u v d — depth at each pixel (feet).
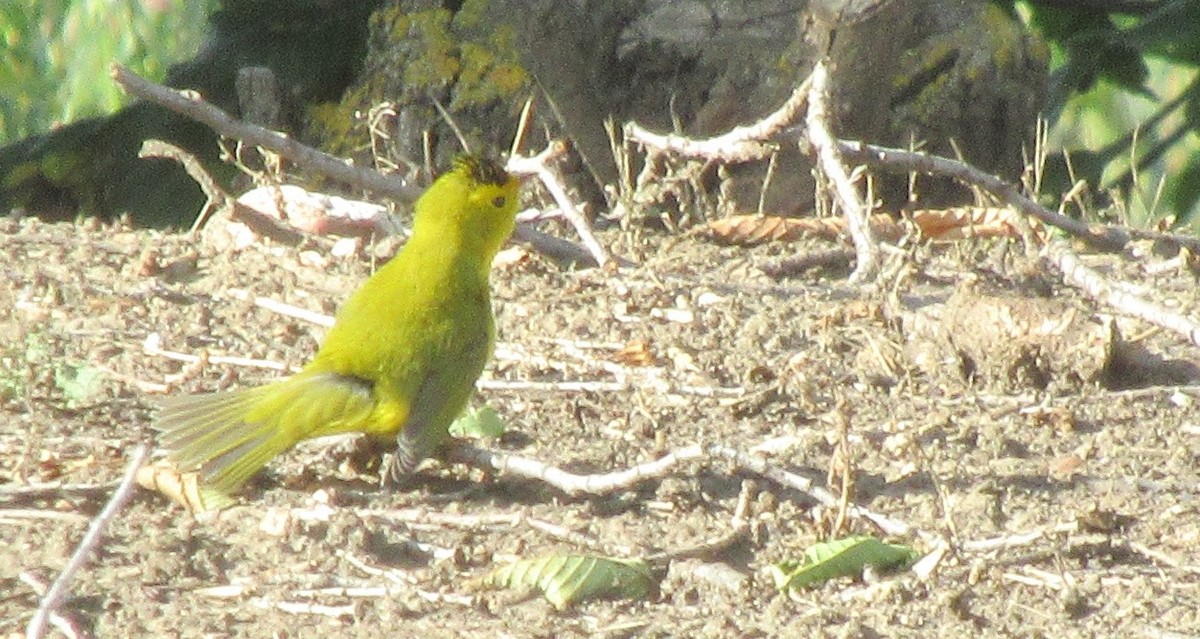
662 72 53.36
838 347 35.19
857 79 46.73
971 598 25.23
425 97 53.16
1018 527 27.32
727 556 26.61
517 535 27.07
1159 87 73.87
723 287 38.55
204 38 60.70
